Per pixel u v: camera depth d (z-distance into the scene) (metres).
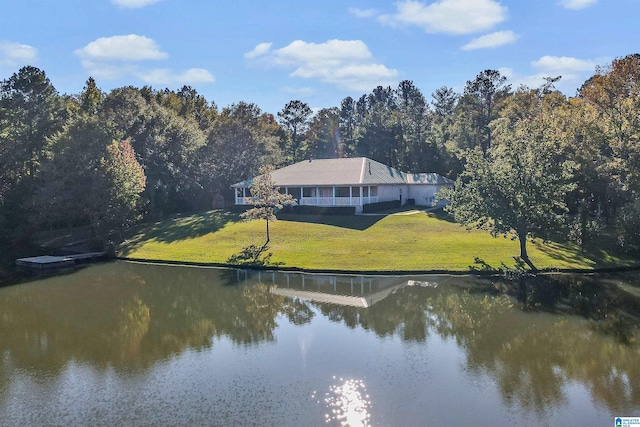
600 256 30.67
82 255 37.50
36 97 47.62
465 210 30.22
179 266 33.81
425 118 97.00
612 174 33.59
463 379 14.12
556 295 23.75
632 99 35.78
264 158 63.25
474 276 27.78
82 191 39.28
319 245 35.22
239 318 21.06
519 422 11.70
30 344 18.17
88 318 21.70
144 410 12.61
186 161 55.78
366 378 14.27
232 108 72.25
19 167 45.59
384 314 21.16
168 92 87.88
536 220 28.42
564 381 13.97
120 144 42.12
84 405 12.98
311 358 15.99
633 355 16.00
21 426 11.92
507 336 18.00
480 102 68.19
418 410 12.31
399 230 38.12
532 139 29.73
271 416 12.12
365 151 73.50
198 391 13.63
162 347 17.48
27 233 42.28
